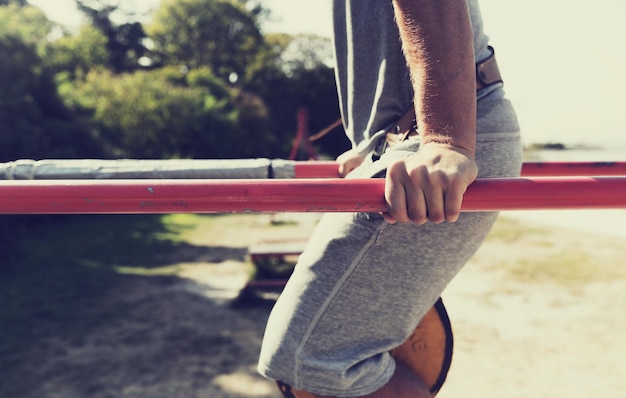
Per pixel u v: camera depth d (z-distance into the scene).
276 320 1.10
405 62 1.02
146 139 17.05
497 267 6.17
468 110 0.79
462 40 0.79
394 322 1.05
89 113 15.75
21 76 10.56
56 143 11.24
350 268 1.00
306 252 1.08
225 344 4.10
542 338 4.11
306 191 0.86
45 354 3.87
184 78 22.44
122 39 33.69
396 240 0.98
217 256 7.39
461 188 0.75
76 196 0.89
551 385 3.36
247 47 32.12
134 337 4.22
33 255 7.02
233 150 20.06
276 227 10.07
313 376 1.04
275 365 1.08
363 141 1.12
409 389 1.13
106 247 7.81
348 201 0.85
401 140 1.00
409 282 1.01
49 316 4.67
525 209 0.86
